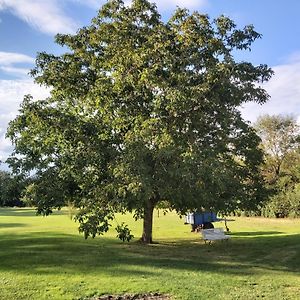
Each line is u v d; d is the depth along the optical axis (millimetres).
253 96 18031
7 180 18703
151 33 18656
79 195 18266
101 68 19766
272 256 16141
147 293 10055
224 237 19562
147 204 18906
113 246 18578
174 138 15828
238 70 17500
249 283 11148
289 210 46062
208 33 18609
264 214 47969
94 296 9789
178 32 18391
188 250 17625
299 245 19172
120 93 17766
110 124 17484
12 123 18328
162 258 15156
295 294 10086
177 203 17531
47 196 17812
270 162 53812
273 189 20484
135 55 17250
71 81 19781
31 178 18531
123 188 14719
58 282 10977
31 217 42469
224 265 13859
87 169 17547
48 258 14844
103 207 15938
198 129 17203
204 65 17781
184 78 16625
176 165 14766
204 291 10227
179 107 15914
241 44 19125
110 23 19703
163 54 17594
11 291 10047
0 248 17688
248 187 19344
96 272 12305
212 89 17047
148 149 15203
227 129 18094
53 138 17641
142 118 16750
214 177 14555
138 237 23969
